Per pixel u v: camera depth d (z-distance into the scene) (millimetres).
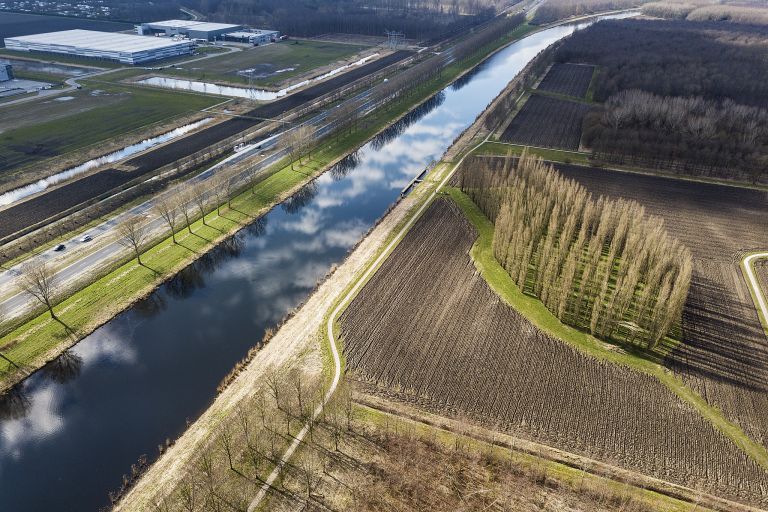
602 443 64062
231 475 59469
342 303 89062
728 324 84250
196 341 83062
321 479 59438
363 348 78750
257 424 65438
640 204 122688
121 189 128125
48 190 126625
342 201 132875
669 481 59656
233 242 112375
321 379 72750
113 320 87125
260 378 73562
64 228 109875
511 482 59344
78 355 79688
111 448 65312
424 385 72188
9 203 120438
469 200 125875
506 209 100500
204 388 74250
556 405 69312
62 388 73938
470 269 99000
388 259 102438
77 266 97875
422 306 88438
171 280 97688
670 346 79625
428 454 62438
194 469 60312
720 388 72188
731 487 59031
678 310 81625
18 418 69375
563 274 86688
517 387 72062
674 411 68562
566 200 105875
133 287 94125
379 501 57281
